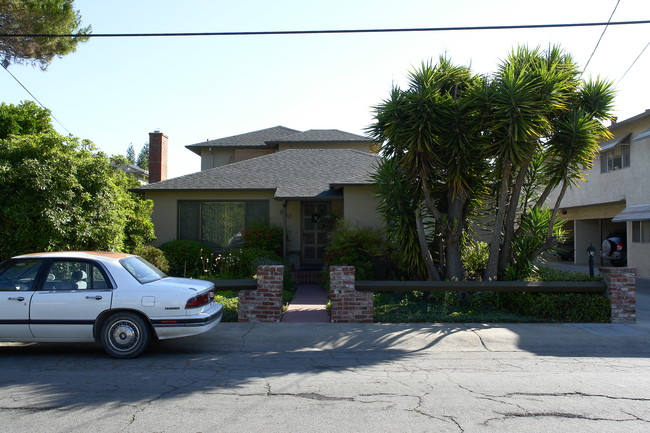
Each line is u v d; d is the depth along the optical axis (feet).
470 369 23.22
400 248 42.24
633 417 16.52
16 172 31.94
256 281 33.35
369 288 33.65
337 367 23.56
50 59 49.01
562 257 95.96
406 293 41.24
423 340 28.73
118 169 47.16
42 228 32.09
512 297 36.11
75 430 15.19
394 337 29.22
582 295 33.65
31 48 47.37
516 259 39.86
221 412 16.85
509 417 16.47
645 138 63.10
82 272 25.03
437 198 43.04
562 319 33.45
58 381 20.65
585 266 81.30
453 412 16.94
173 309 24.43
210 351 26.96
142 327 24.57
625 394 19.11
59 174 33.22
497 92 35.01
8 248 32.71
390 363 24.41
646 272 65.41
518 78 34.88
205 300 25.80
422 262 41.24
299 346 28.07
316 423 15.85
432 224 43.04
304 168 61.26
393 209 41.63
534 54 38.29
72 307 24.25
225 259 49.39
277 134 91.50
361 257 46.57
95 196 35.42
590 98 38.40
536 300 33.99
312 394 18.99
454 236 38.91
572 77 38.06
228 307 35.17
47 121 49.37
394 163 40.65
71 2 48.24
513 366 23.85
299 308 38.01
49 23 46.26
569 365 24.09
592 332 30.14
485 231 49.01
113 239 35.96
